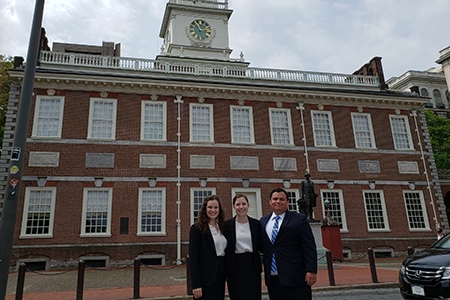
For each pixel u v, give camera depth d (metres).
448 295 8.45
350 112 30.02
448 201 37.28
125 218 23.59
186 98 27.02
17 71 24.42
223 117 27.28
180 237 24.03
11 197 9.67
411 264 9.52
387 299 11.49
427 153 30.64
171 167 25.25
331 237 22.53
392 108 31.11
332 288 12.86
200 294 6.07
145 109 26.12
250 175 26.48
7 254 9.30
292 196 26.88
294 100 28.98
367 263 21.92
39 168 23.20
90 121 24.81
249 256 6.31
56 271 21.09
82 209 23.16
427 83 73.44
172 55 38.50
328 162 28.23
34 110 24.20
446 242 10.70
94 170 23.97
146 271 19.98
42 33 29.27
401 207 28.55
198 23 43.50
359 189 28.17
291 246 6.21
